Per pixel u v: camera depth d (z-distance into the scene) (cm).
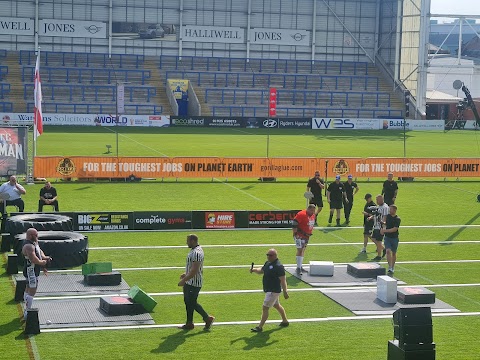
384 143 7194
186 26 10012
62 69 9419
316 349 1738
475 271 2509
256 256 2644
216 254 2662
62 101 9100
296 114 9675
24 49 9638
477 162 4844
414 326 1538
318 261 2438
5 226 2758
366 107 9969
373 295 2183
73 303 2034
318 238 2991
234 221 3116
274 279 1838
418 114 9769
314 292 2212
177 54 10050
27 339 1750
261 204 3753
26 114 7912
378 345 1770
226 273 2402
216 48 10169
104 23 9800
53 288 2173
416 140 7675
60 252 2423
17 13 9562
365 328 1895
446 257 2708
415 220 3441
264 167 4559
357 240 2966
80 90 9244
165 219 3053
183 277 1827
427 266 2567
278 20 10288
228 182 4472
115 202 3688
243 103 9694
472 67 10388
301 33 10344
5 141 4134
